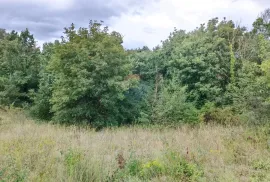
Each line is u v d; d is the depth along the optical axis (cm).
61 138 722
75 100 1294
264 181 474
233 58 1466
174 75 1577
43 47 2225
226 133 830
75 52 1274
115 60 1302
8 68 1914
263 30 1511
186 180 465
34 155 510
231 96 1420
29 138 676
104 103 1259
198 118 1334
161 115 1339
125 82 1305
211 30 1700
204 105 1436
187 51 1548
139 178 468
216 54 1510
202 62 1452
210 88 1459
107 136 830
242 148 678
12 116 1420
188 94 1483
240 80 1313
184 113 1357
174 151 564
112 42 1338
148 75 1727
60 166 435
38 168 442
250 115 977
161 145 680
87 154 508
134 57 1775
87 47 1296
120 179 450
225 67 1516
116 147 689
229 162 598
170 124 1288
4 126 1001
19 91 1878
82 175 420
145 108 1467
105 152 618
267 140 736
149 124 1288
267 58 962
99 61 1240
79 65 1244
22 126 950
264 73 977
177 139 746
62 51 1265
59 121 1298
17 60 1928
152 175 485
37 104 1559
